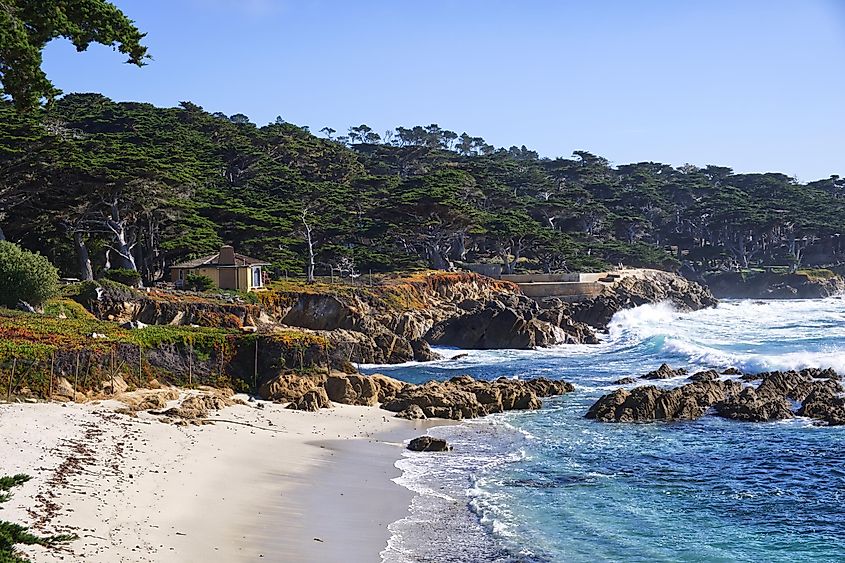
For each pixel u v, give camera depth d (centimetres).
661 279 11325
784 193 16450
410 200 9175
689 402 3884
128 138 8606
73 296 5684
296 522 2189
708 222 15075
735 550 2044
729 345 6569
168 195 6888
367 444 3284
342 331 6738
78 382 3606
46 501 1997
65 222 6581
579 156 19875
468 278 8812
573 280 9900
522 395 4241
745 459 3011
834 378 4616
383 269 9231
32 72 2138
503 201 12444
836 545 2080
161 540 1888
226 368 4275
